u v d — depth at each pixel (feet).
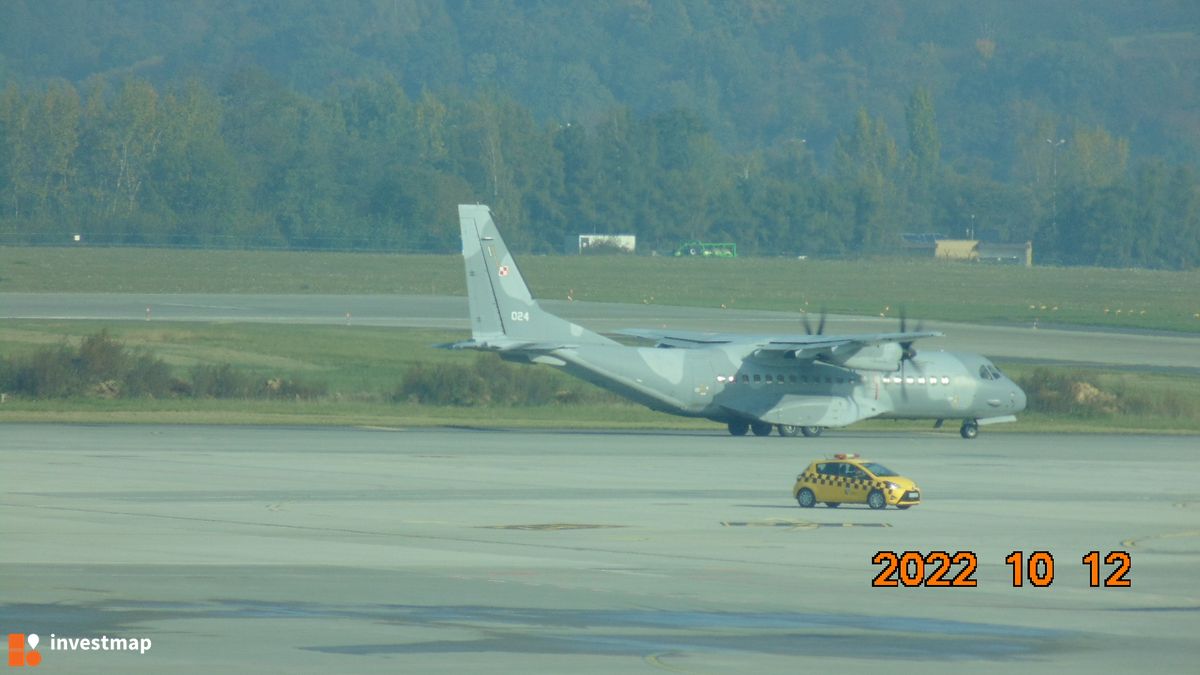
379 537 411.13
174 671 256.73
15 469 542.16
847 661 273.54
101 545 387.34
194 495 488.02
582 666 264.93
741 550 400.67
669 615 311.88
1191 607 333.21
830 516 474.08
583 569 366.22
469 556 382.42
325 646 277.44
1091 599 341.82
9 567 353.72
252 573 351.67
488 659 268.82
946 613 321.93
